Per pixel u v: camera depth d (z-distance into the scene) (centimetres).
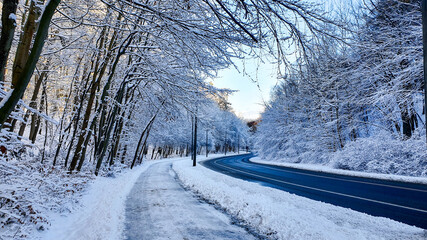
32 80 1445
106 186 921
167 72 895
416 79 1251
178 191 855
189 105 1080
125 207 605
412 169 1250
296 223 418
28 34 442
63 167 1021
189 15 468
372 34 310
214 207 611
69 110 1202
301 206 570
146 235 405
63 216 479
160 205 628
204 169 1767
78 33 898
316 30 309
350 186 972
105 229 427
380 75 1227
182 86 965
